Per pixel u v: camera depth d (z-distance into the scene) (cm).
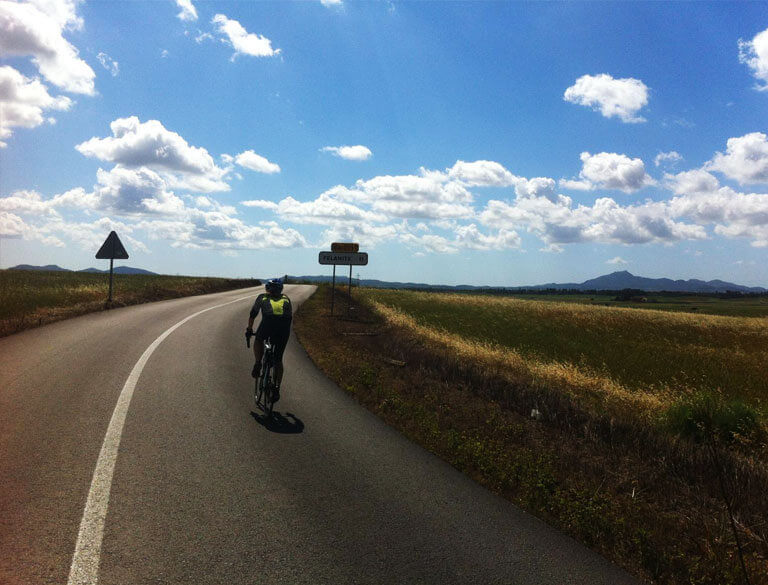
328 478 493
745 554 416
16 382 763
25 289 2402
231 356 1119
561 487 531
